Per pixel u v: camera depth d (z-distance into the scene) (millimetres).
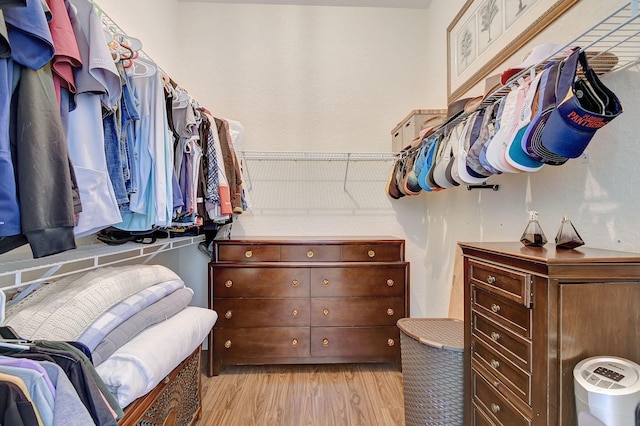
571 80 785
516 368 951
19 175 685
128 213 1271
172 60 2521
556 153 854
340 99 2732
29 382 625
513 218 1512
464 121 1381
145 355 1043
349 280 2230
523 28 1470
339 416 1742
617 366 768
